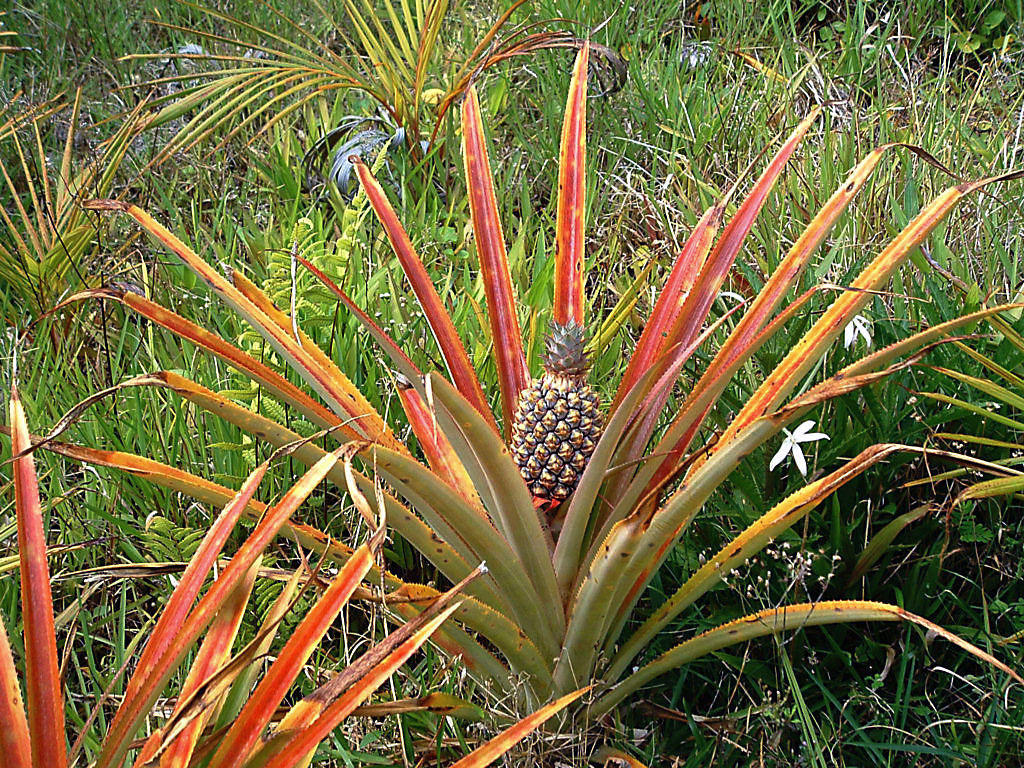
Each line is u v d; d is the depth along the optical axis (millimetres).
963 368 1621
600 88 2510
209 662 1075
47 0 3094
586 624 1269
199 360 1800
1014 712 1398
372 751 1404
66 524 1619
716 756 1402
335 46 3115
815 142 2338
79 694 1459
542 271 1853
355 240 1789
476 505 1333
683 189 2242
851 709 1447
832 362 1639
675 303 1358
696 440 1665
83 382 1814
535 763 1353
